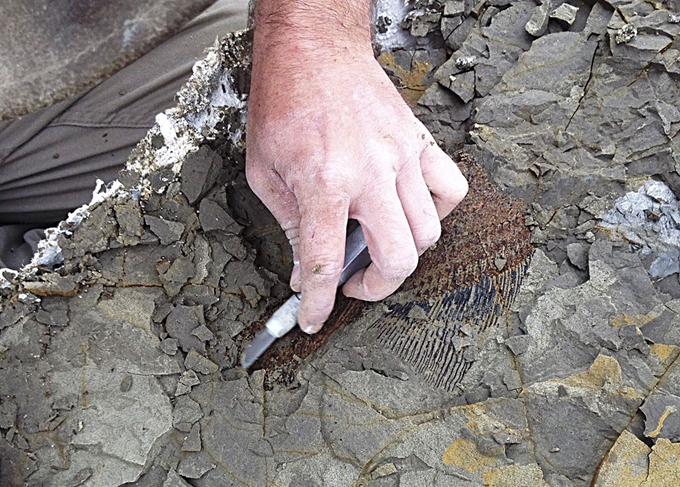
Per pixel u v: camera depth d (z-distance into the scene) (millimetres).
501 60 463
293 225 390
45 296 418
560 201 424
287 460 383
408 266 347
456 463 368
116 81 460
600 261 402
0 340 411
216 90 465
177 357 412
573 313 392
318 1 390
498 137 441
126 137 472
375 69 386
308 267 342
